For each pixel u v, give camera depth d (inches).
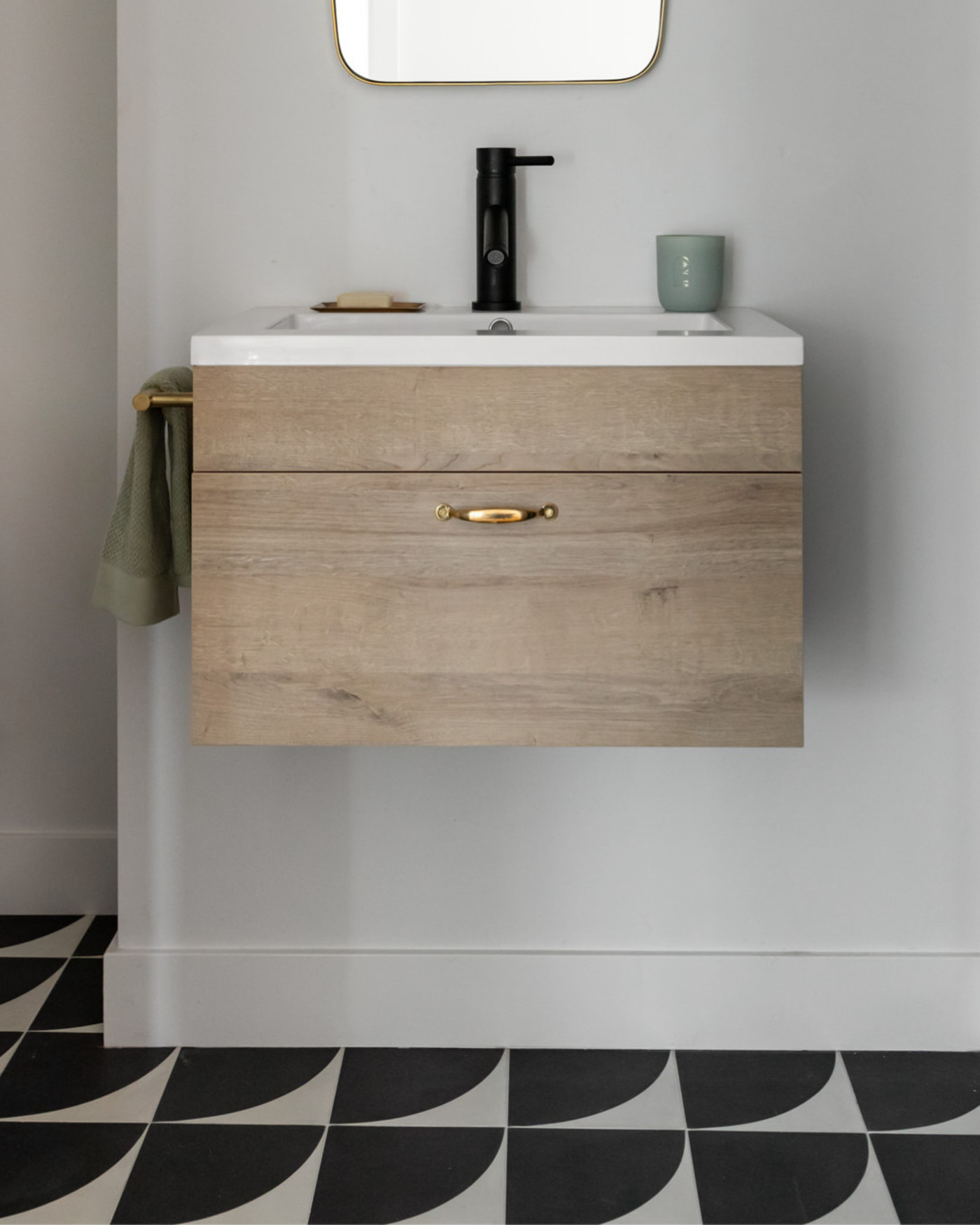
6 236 86.9
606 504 57.7
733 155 71.9
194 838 77.0
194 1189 63.9
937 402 73.5
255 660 59.2
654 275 73.3
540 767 76.2
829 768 76.2
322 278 73.6
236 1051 77.2
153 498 64.9
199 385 57.4
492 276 70.8
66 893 92.4
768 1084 73.4
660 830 76.7
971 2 70.2
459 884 77.3
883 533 74.6
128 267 73.1
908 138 71.4
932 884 77.0
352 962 77.1
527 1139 68.1
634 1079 74.0
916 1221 61.7
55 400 88.7
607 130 72.0
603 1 70.8
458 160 72.5
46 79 85.4
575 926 77.5
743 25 70.8
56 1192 63.6
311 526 58.2
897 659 75.5
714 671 58.7
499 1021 77.4
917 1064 75.7
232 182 72.7
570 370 56.9
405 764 76.3
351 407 57.3
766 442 57.2
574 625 58.6
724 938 77.5
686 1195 63.6
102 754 92.4
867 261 72.4
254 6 71.2
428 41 71.4
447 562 58.2
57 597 90.9
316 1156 66.6
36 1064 75.1
